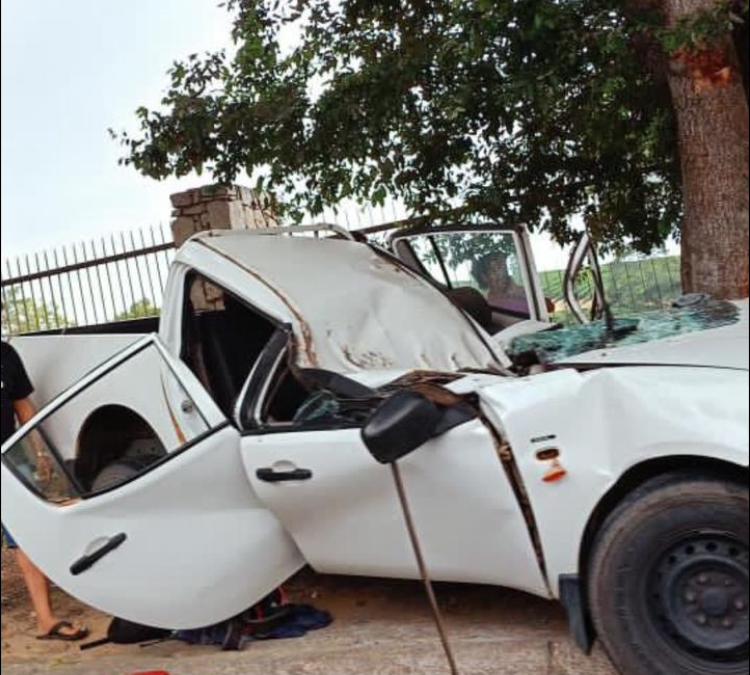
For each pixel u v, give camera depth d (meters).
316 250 5.11
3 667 4.95
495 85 6.62
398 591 5.02
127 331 6.35
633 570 3.29
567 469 3.42
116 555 4.49
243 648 4.54
